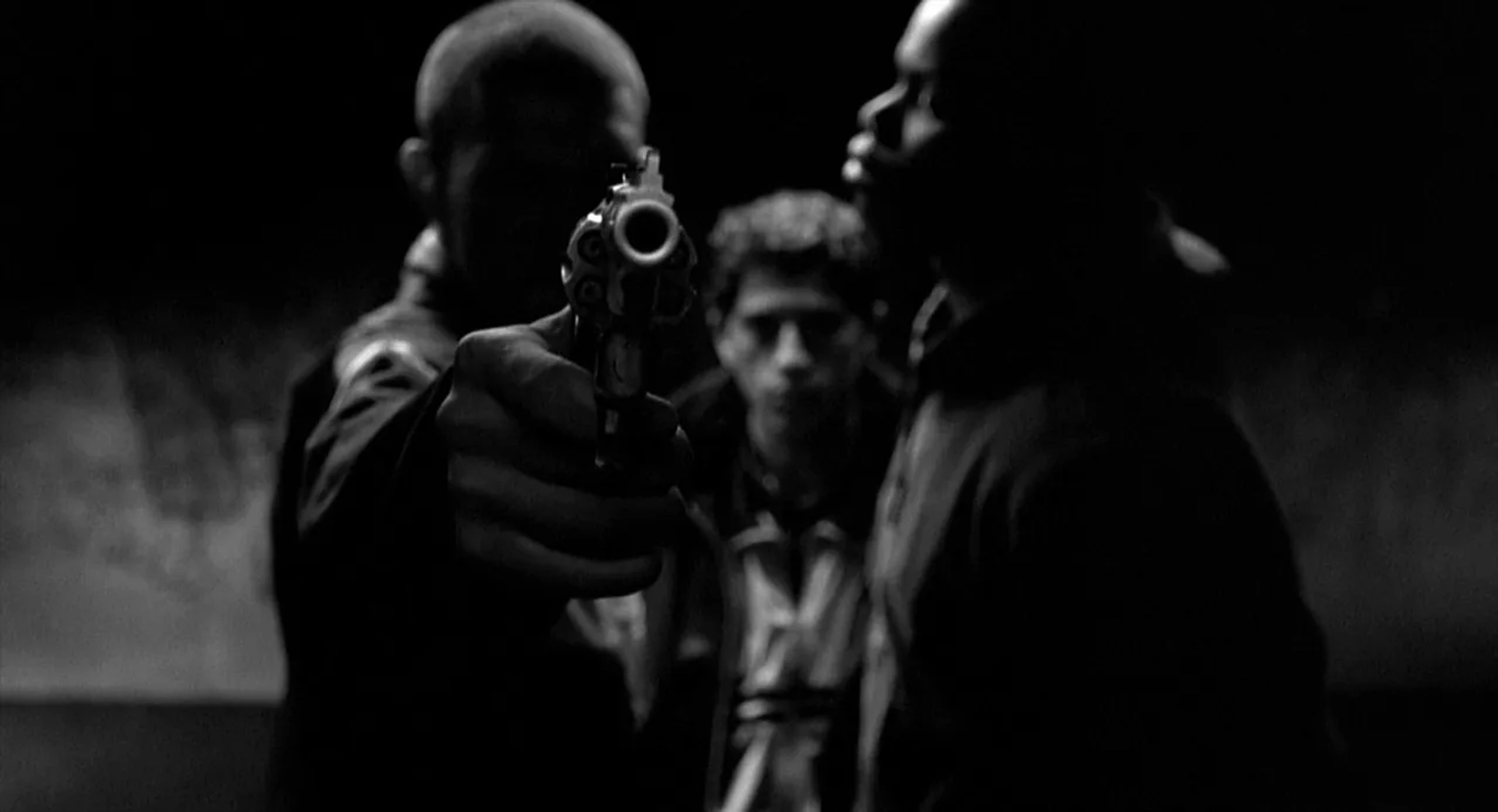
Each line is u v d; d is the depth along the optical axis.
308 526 0.76
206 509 5.05
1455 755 4.27
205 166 5.11
